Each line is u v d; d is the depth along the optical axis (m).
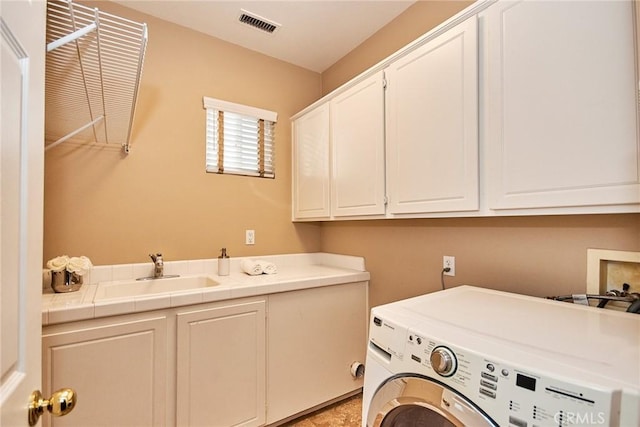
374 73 1.86
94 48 1.17
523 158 1.16
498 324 0.95
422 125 1.55
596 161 0.98
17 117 0.57
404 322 1.00
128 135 1.85
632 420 0.58
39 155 0.69
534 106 1.13
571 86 1.04
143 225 2.03
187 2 1.98
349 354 2.13
